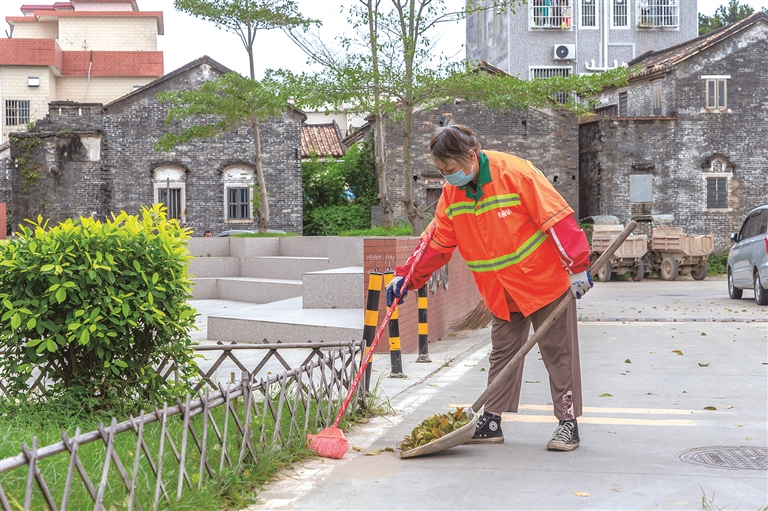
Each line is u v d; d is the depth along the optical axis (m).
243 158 29.56
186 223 29.36
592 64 42.34
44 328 4.93
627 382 7.07
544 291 4.62
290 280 18.30
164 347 5.28
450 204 4.73
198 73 29.30
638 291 21.20
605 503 3.60
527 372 7.77
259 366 6.18
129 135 29.09
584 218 30.78
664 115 31.77
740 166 31.36
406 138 18.36
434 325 10.49
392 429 5.27
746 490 3.80
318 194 31.14
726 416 5.61
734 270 17.41
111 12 44.81
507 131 30.69
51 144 28.70
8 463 2.59
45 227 5.13
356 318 10.32
